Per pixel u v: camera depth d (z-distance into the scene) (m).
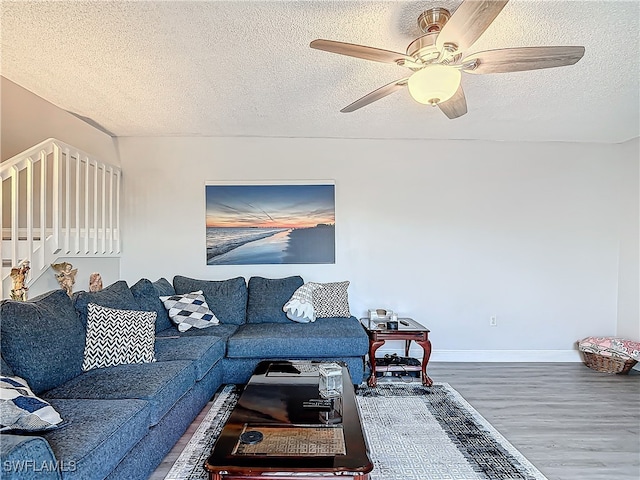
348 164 4.19
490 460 2.17
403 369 3.53
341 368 2.46
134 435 1.67
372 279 4.20
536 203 4.18
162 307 3.47
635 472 2.08
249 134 4.08
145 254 4.20
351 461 1.44
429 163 4.18
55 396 1.87
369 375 3.61
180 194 4.21
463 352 4.18
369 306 4.19
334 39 2.18
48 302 2.18
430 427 2.56
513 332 4.17
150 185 4.20
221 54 2.35
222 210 4.18
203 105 3.22
